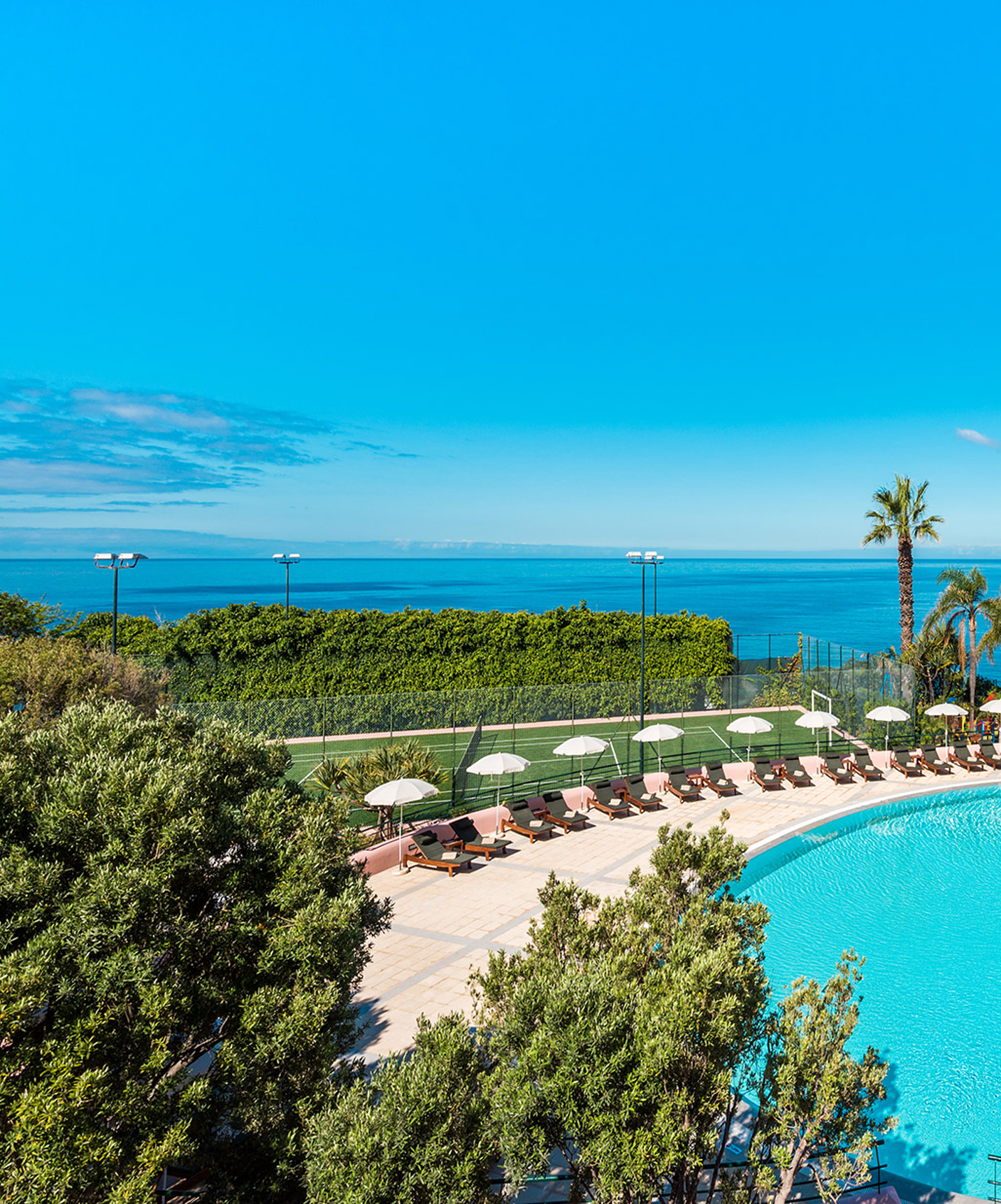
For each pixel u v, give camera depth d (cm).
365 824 2023
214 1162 671
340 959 679
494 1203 548
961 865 1969
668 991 592
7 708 1574
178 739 852
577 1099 530
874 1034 1246
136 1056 585
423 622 3384
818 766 2728
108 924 586
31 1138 497
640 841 2027
